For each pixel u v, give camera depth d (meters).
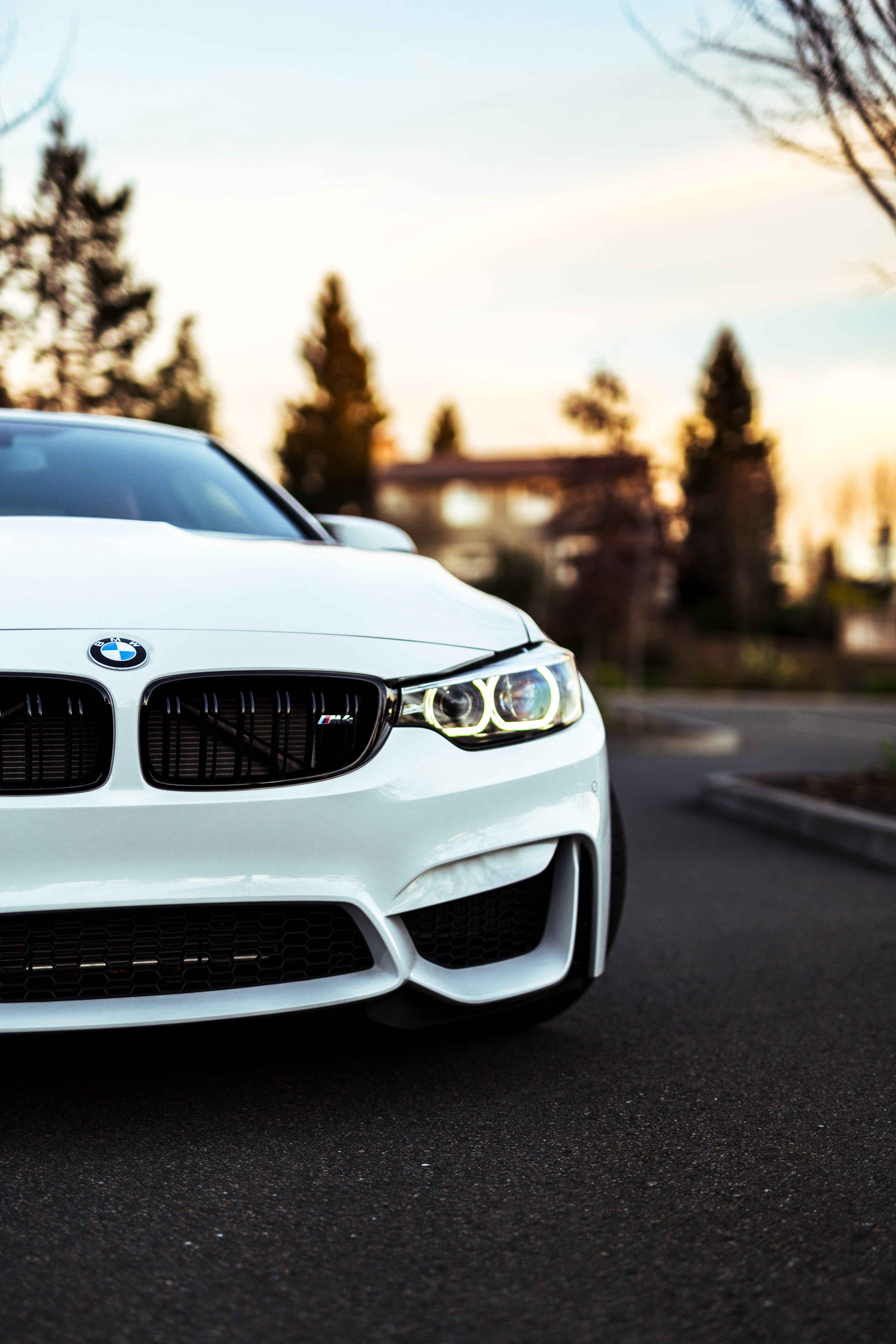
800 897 4.49
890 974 3.36
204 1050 2.56
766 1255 1.71
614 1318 1.53
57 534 2.53
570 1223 1.81
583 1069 2.53
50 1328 1.48
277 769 2.15
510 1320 1.53
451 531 43.56
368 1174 1.98
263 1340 1.47
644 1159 2.06
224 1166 2.00
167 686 2.11
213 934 2.12
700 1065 2.56
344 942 2.21
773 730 15.90
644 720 14.27
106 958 2.07
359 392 43.56
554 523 19.34
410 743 2.25
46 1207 1.83
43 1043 2.01
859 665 33.03
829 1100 2.36
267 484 3.51
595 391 18.45
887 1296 1.58
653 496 18.73
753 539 39.25
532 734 2.40
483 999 2.30
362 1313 1.54
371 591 2.50
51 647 2.09
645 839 5.91
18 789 2.02
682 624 38.47
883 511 44.84
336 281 43.59
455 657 2.36
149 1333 1.48
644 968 3.41
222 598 2.30
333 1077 2.44
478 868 2.30
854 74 5.13
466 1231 1.78
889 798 6.37
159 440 3.50
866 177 5.32
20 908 1.98
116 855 2.03
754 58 5.21
